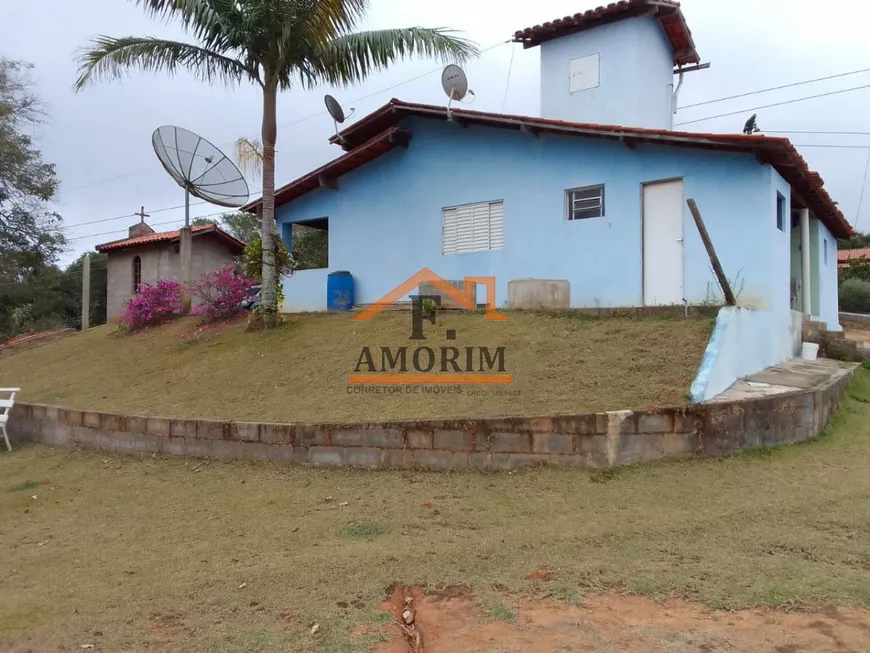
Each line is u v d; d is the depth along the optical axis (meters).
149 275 20.30
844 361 11.40
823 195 11.20
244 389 8.61
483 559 4.20
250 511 5.34
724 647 3.05
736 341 7.77
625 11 12.86
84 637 3.39
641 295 10.45
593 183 11.03
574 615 3.43
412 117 13.45
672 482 5.43
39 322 28.69
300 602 3.69
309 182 14.63
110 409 8.49
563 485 5.48
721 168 9.64
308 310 14.65
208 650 3.19
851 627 3.18
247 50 10.84
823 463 5.88
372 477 6.03
